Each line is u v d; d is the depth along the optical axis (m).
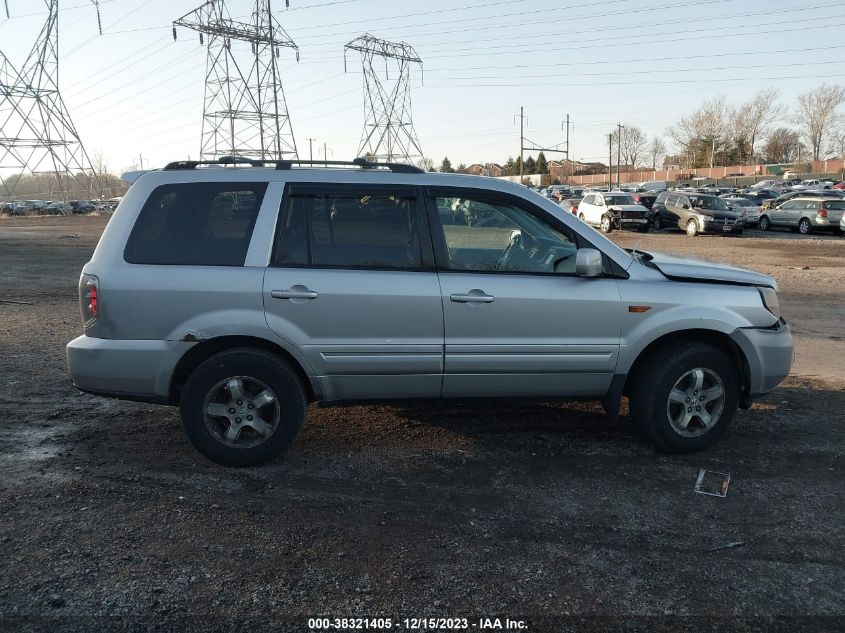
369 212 4.22
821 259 18.09
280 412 4.19
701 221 26.94
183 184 4.19
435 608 2.89
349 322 4.11
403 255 4.20
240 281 4.05
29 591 2.96
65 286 12.31
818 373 6.71
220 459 4.23
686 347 4.41
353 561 3.25
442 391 4.34
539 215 4.35
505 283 4.22
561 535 3.51
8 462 4.33
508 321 4.21
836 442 4.80
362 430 4.98
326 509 3.76
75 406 5.43
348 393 4.28
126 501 3.82
